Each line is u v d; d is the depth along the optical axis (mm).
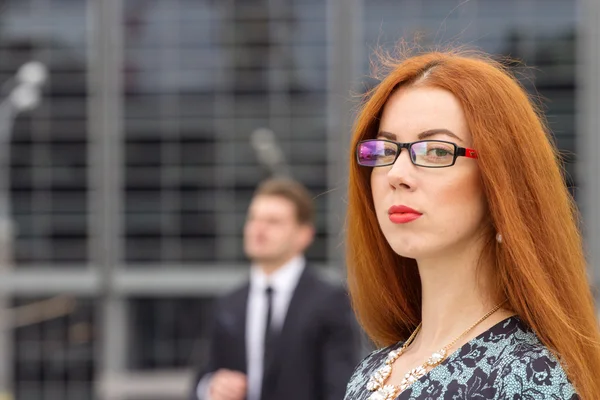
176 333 21703
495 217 1663
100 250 21641
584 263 1773
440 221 1695
